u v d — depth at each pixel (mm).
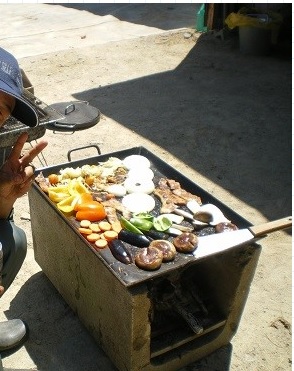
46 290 2857
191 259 2062
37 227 2695
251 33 7023
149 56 7016
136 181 2586
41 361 2432
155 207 2479
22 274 2971
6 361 2416
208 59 7004
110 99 5598
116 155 2832
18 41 7375
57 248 2520
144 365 2234
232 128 5008
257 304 2854
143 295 1955
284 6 7375
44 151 4391
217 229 2242
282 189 4016
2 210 2088
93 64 6578
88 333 2592
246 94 5875
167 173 2748
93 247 2121
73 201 2373
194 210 2398
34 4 9648
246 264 2213
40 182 2523
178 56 7086
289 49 7324
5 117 1676
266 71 6641
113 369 2410
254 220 3588
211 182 4055
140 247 2172
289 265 3154
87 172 2617
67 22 8516
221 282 2396
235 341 2607
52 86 5844
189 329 2377
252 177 4164
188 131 4906
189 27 8336
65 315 2695
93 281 2230
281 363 2498
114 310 2125
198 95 5797
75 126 3137
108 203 2443
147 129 4922
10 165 1946
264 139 4820
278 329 2695
